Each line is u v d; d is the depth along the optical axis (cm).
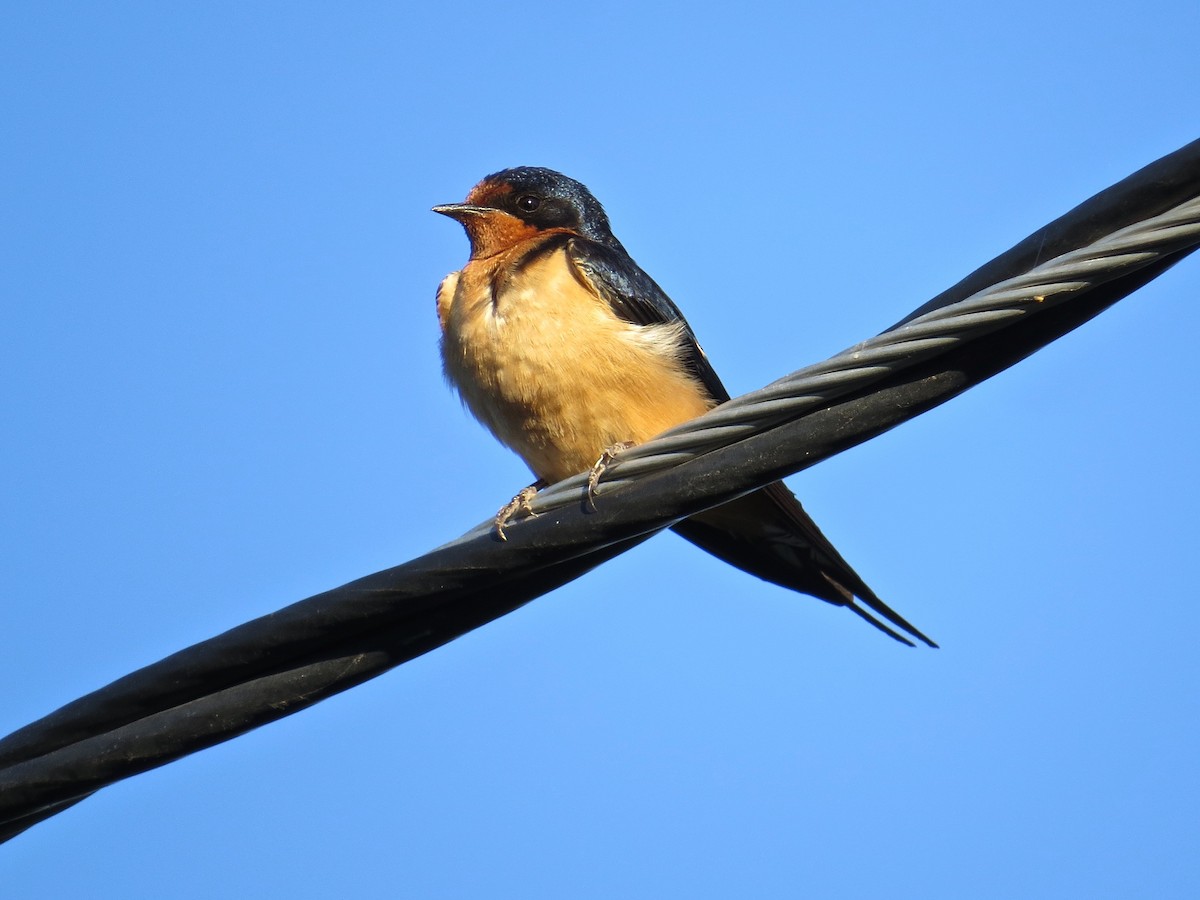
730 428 880
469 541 920
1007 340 856
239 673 930
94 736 928
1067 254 805
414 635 936
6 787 920
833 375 852
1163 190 823
